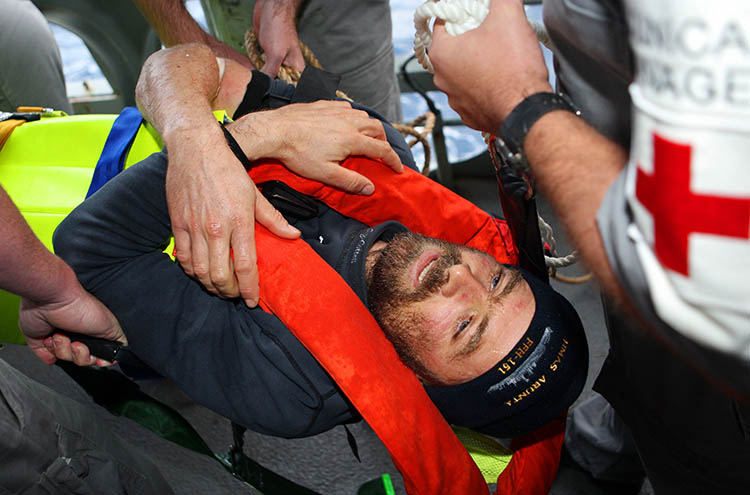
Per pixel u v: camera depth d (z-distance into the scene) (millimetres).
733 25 432
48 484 1014
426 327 1093
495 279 1131
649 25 485
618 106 807
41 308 1043
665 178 486
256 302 1043
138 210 1044
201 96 1113
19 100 1645
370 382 997
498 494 1140
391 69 1991
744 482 1049
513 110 698
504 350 1074
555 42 842
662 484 1231
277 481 1224
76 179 1215
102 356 1139
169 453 1651
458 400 1105
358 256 1155
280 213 1171
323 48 1812
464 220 1288
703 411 974
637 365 1046
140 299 1057
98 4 2211
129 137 1201
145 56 2381
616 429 1474
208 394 1080
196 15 2770
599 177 609
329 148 1119
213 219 968
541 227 1216
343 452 1664
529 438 1165
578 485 1613
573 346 1092
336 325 1010
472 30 759
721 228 468
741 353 503
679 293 508
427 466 1018
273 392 1067
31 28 1635
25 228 929
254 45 1535
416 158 2639
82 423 1087
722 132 449
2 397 929
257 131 1081
